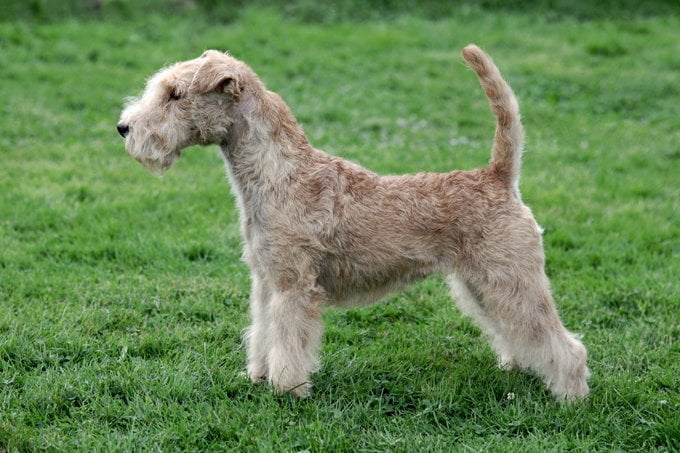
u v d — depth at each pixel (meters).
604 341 6.94
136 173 11.23
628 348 6.74
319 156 5.79
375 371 6.29
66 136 12.85
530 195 10.59
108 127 13.39
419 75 16.97
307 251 5.57
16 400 5.57
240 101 5.64
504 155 5.74
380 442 5.21
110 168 11.38
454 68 17.44
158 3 20.84
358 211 5.64
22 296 7.36
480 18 21.89
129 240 8.84
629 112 14.98
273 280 5.65
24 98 14.41
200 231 9.25
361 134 13.39
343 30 20.16
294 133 5.77
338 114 14.17
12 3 19.75
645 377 6.25
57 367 6.12
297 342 5.62
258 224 5.64
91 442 5.14
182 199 10.31
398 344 6.86
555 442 5.28
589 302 7.68
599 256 8.77
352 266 5.71
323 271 5.75
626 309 7.57
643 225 9.67
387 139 13.14
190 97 5.57
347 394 5.91
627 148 12.91
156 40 18.53
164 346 6.57
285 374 5.64
